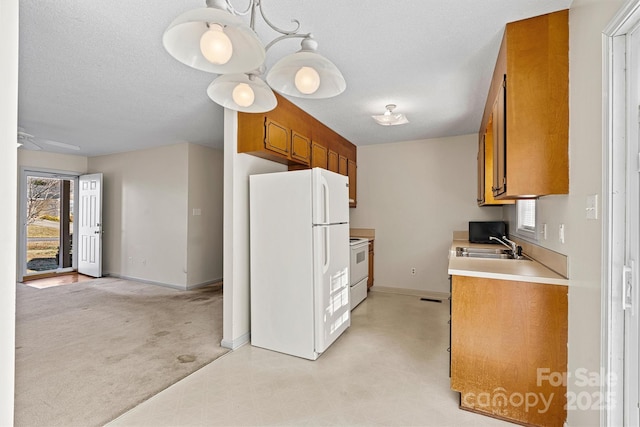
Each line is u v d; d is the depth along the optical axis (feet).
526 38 6.12
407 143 15.78
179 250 16.55
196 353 8.89
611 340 4.30
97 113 11.68
